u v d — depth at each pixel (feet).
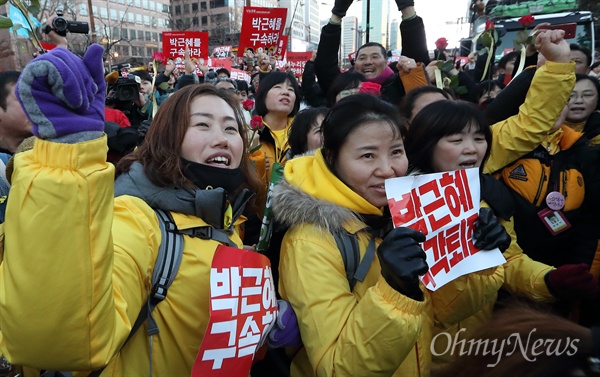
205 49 22.71
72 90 2.41
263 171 9.15
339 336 3.69
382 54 13.30
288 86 10.80
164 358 3.64
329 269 4.02
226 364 3.58
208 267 3.82
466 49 39.32
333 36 12.35
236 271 3.80
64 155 2.46
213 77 18.66
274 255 5.31
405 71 9.62
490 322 3.09
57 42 3.84
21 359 2.51
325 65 12.80
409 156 5.63
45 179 2.42
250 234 7.26
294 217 4.32
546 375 2.64
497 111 7.47
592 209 7.06
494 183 5.76
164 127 4.01
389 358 3.44
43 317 2.41
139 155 4.10
